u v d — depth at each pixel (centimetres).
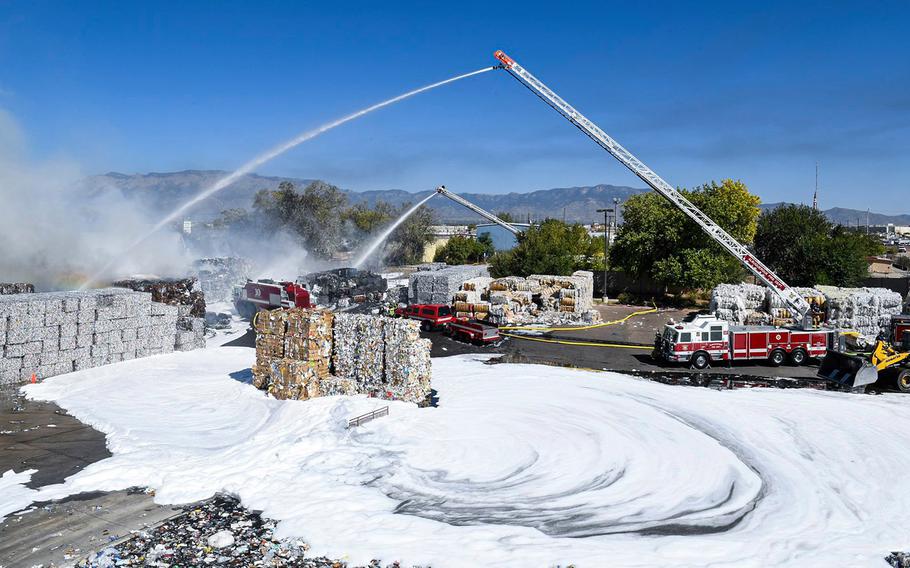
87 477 1675
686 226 5719
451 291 4753
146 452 1873
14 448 1934
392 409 2223
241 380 2688
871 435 2038
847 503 1565
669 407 2345
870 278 5738
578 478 1716
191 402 2431
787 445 1952
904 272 7125
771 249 6500
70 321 2822
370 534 1387
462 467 1798
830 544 1356
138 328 3106
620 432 2059
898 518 1484
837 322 3844
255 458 1842
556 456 1867
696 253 5616
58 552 1308
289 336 2453
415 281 4834
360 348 2409
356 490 1638
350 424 2066
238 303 4834
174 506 1541
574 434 2042
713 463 1806
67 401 2406
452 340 3844
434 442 1975
